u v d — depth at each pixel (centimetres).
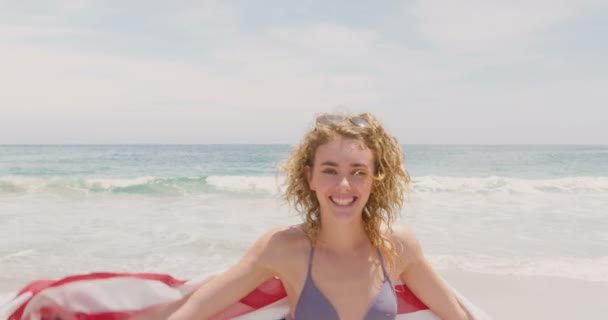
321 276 256
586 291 553
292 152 280
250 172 2989
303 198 275
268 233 270
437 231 915
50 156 4559
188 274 627
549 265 664
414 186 1659
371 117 266
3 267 648
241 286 261
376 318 252
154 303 273
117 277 273
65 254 723
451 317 276
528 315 483
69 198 1407
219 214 1112
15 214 1103
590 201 1372
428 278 277
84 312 269
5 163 3538
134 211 1162
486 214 1127
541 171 2942
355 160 246
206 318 259
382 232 273
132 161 3953
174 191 1563
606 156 4425
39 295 265
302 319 255
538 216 1097
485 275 619
